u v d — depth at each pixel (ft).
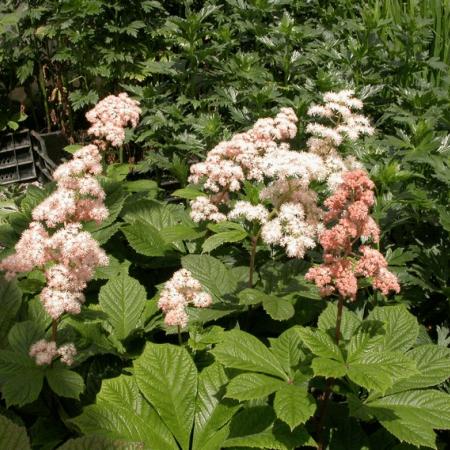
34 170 8.80
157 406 3.17
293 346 3.32
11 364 3.22
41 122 9.53
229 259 4.63
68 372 3.22
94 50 7.85
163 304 3.52
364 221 2.81
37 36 8.45
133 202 4.99
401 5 7.23
